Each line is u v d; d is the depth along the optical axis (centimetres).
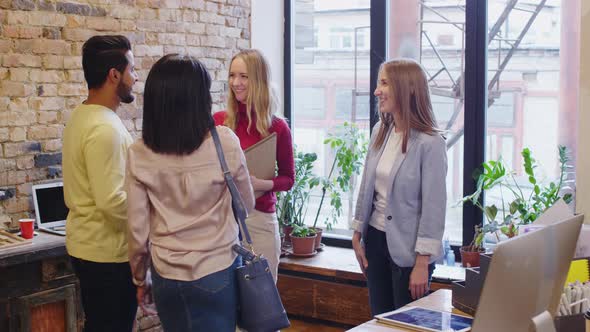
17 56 372
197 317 233
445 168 297
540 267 186
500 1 447
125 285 282
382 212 307
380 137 315
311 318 468
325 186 495
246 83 328
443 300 263
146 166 236
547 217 259
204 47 472
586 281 248
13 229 369
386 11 491
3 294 321
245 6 502
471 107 459
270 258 334
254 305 237
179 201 235
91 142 268
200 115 235
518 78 448
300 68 537
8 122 370
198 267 231
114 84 282
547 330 182
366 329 229
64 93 394
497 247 171
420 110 300
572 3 426
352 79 513
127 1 422
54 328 341
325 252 498
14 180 374
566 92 433
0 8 365
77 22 398
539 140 445
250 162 316
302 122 540
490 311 175
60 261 338
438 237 295
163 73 233
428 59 479
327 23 520
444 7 469
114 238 277
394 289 307
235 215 251
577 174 351
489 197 459
